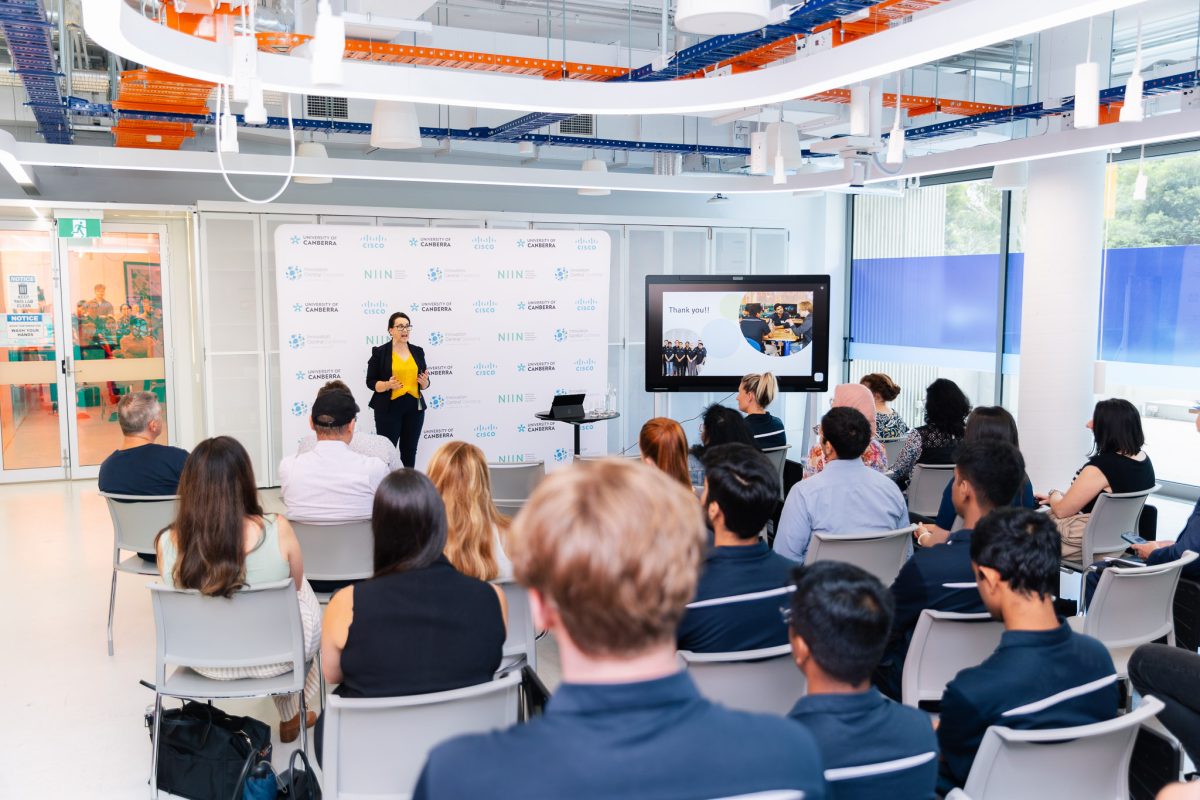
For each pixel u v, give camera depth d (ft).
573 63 20.26
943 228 35.94
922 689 9.59
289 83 12.84
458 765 3.32
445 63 19.74
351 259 27.32
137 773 11.80
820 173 25.93
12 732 12.91
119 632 16.76
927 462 18.58
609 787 3.24
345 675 7.83
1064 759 6.80
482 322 28.99
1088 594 13.94
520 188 35.47
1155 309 28.91
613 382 34.58
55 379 30.14
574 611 3.34
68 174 29.45
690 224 35.22
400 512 7.86
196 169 22.59
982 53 26.53
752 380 21.50
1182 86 19.72
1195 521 12.44
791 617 5.82
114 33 9.88
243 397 29.40
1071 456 24.23
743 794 3.35
